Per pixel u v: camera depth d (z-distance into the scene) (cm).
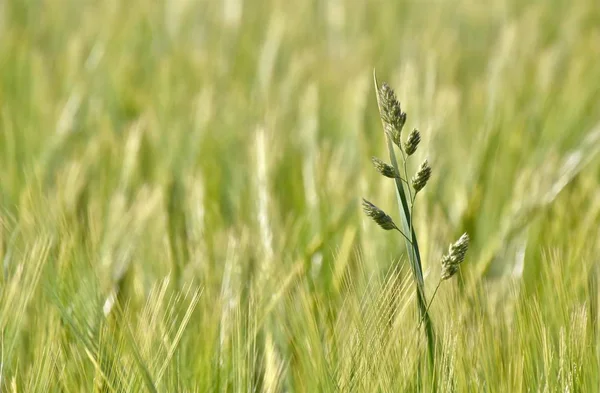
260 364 146
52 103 224
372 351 139
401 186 139
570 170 177
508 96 220
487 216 172
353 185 177
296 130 211
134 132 182
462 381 138
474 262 164
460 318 140
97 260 154
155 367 140
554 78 243
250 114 218
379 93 138
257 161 170
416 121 183
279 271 152
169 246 155
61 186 168
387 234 160
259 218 164
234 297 148
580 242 156
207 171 178
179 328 141
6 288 144
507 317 145
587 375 140
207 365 142
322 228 165
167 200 172
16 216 163
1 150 188
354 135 195
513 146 191
